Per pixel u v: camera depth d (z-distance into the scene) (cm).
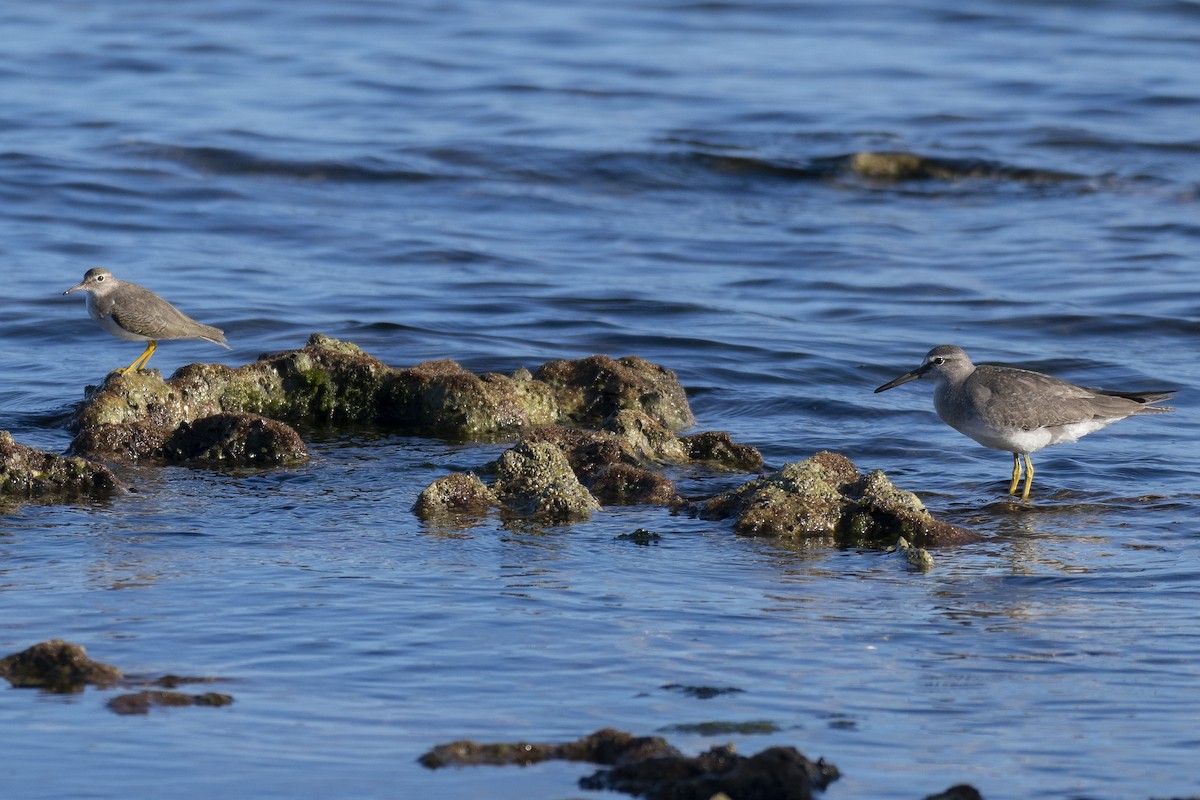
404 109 11138
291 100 11269
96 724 2645
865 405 5688
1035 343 6650
